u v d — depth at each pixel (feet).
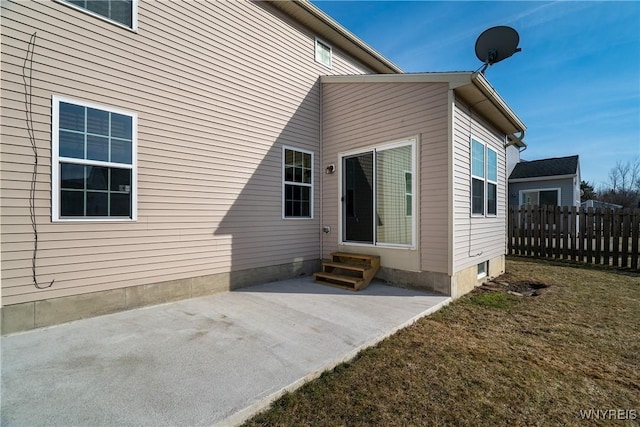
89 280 12.48
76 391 7.36
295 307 14.01
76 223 12.16
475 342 10.62
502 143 24.20
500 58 16.52
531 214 30.60
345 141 21.01
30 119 11.17
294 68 21.18
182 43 15.43
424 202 16.62
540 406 7.11
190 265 15.60
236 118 17.70
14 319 10.83
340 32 23.39
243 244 17.97
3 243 10.64
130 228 13.60
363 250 19.75
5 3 10.68
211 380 7.86
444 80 15.64
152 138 14.32
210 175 16.48
